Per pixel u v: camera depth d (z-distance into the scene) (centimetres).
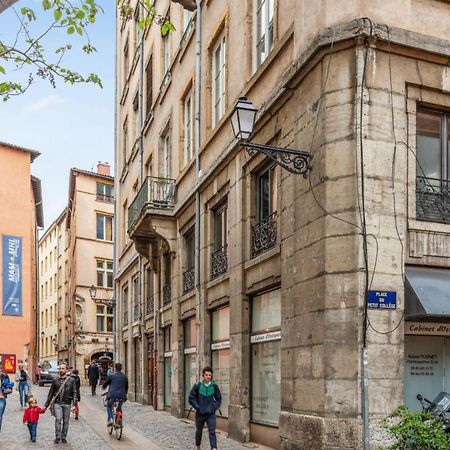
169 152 2111
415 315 888
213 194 1528
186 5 811
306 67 1008
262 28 1309
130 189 2898
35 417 1254
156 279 2177
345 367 879
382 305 890
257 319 1264
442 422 741
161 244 2039
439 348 956
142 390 2403
